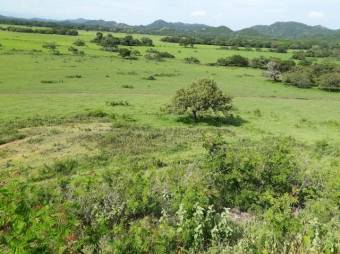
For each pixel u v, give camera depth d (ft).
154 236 34.22
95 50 442.50
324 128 157.17
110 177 53.31
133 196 45.75
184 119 160.15
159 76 290.15
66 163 83.76
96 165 85.15
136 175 52.31
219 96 161.07
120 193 46.68
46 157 91.56
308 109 203.10
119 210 42.01
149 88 236.84
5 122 134.10
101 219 37.40
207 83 166.09
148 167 79.66
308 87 286.66
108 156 92.22
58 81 237.45
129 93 217.97
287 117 178.81
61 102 180.24
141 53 451.94
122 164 85.71
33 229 30.22
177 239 35.60
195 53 502.79
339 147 114.52
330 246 33.04
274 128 151.43
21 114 151.02
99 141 104.99
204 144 62.80
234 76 323.37
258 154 60.90
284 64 355.97
